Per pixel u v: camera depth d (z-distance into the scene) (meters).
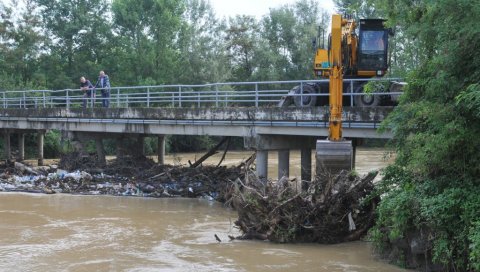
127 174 24.03
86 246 13.07
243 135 19.73
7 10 51.69
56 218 16.56
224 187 20.16
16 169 27.03
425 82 10.89
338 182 12.90
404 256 11.02
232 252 12.29
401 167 11.66
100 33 57.75
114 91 53.22
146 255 12.20
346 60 17.92
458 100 9.20
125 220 16.28
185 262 11.57
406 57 12.27
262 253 12.12
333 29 14.64
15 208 18.23
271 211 13.00
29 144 40.88
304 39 60.78
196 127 21.70
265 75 60.19
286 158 19.73
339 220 12.80
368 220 12.91
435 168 10.41
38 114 28.92
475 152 9.91
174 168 23.56
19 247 12.97
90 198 20.39
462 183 10.03
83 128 26.64
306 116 17.84
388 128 13.63
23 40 53.25
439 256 9.80
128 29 55.38
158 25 54.56
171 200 20.02
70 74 56.62
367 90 14.41
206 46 57.66
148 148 45.22
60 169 26.05
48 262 11.69
